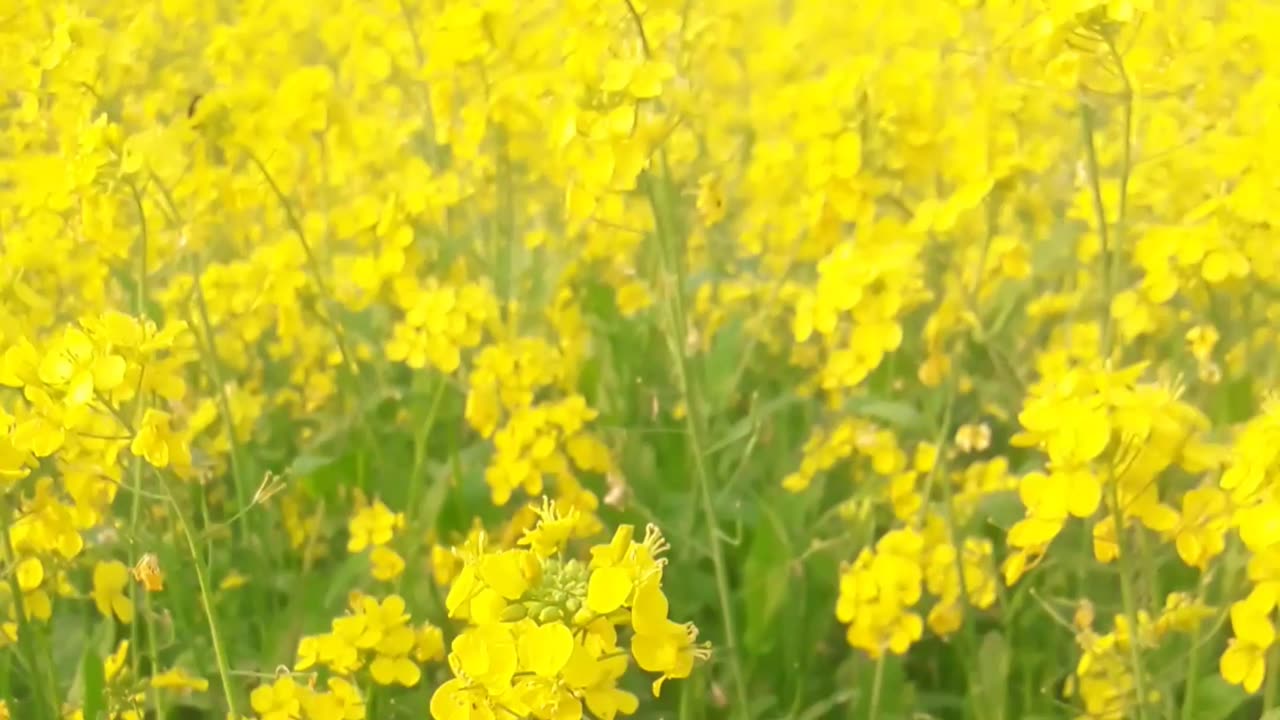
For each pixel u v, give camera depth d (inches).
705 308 46.3
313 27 65.6
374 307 48.4
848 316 43.0
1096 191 34.6
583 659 25.9
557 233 52.3
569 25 36.6
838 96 37.3
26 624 33.3
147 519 38.5
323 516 40.8
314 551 40.8
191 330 37.7
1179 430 28.0
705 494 34.3
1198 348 36.6
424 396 40.9
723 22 51.5
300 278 40.9
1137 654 29.6
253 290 42.3
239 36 56.0
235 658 37.3
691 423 34.5
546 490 39.5
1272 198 34.5
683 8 36.6
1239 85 45.1
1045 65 35.6
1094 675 33.4
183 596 37.2
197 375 43.9
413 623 36.1
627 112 33.0
